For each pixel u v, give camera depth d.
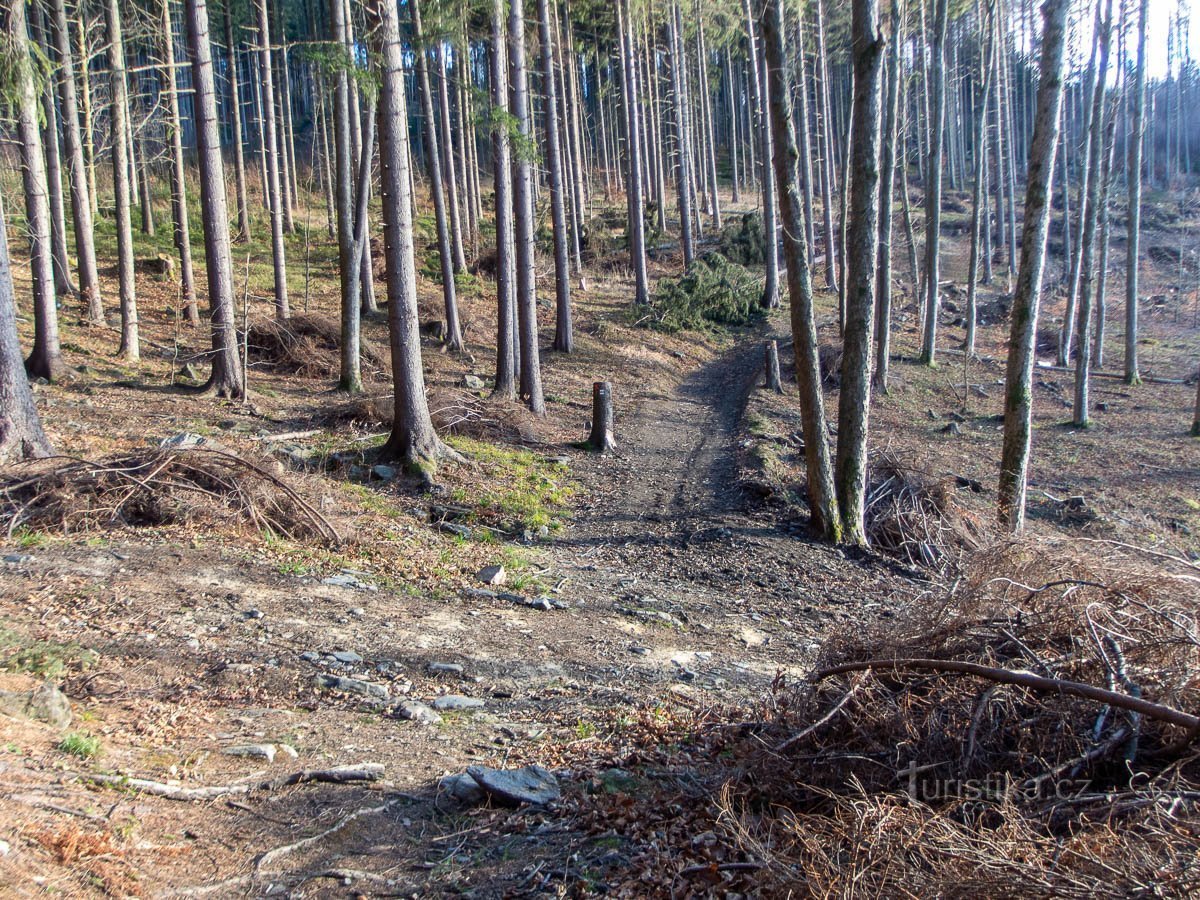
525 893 3.91
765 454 15.71
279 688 6.21
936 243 26.55
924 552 11.23
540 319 28.16
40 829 3.87
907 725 4.23
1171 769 3.57
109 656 6.25
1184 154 62.12
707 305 31.08
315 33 34.34
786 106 10.90
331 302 26.47
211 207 16.05
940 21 24.94
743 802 4.32
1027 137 57.06
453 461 13.50
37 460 9.52
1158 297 37.66
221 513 9.40
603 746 5.65
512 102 17.98
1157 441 20.62
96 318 20.52
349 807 4.67
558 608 8.87
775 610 9.63
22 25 11.27
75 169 20.23
